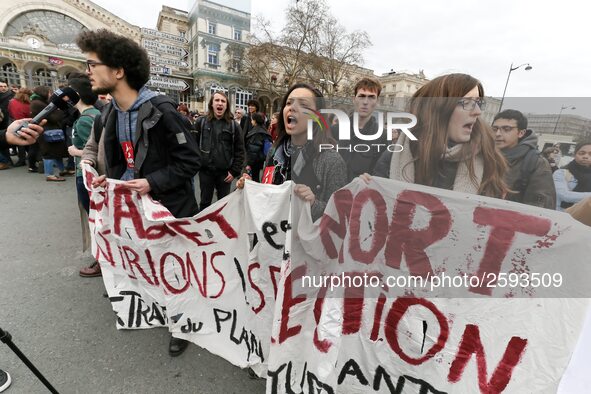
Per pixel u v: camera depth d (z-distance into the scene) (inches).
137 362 61.2
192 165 61.6
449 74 43.3
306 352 49.0
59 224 129.5
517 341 39.6
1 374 54.5
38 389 54.2
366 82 84.7
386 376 46.6
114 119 62.6
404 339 44.5
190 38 1072.2
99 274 92.5
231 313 61.4
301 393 48.9
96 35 54.1
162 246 63.1
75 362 60.3
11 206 147.0
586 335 39.1
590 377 39.6
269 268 54.3
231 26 1050.1
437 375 43.6
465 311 41.1
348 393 49.2
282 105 61.9
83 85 87.7
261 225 53.0
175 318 63.3
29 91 192.5
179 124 60.2
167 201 65.1
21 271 92.8
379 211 40.9
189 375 58.9
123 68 56.4
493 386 41.0
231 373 59.9
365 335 46.1
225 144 120.3
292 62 1032.2
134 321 68.8
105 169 72.6
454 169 36.7
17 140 49.3
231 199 57.1
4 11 944.9
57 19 1034.1
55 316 73.4
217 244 59.9
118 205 63.2
